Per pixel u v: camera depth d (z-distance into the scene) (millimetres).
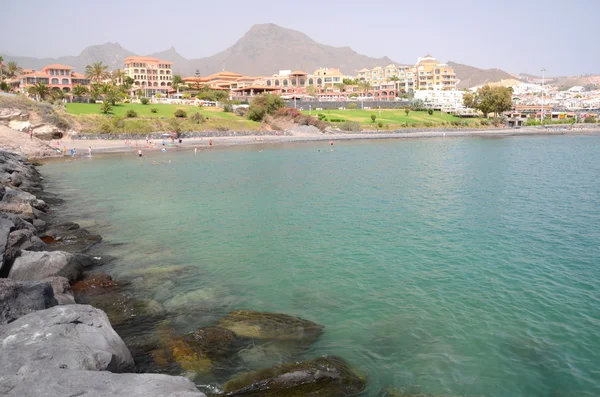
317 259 25875
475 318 18281
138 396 9438
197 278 22734
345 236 30609
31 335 11805
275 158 83188
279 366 13984
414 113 188750
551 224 33125
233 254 26750
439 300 20078
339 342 16266
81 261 23484
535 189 48344
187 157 85562
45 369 10188
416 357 15336
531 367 14781
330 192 47531
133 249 27438
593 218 34719
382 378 14031
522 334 16953
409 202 41906
